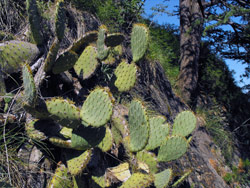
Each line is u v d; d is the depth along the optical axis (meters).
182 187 4.17
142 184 2.56
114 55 4.07
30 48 2.76
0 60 2.51
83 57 3.16
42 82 2.66
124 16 5.53
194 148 5.64
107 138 2.72
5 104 2.44
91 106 2.27
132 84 3.12
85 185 2.50
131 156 3.00
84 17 4.32
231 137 8.09
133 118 2.45
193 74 8.00
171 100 6.18
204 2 8.29
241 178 6.71
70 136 2.51
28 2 2.65
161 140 3.21
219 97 9.24
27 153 2.38
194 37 8.16
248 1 7.89
